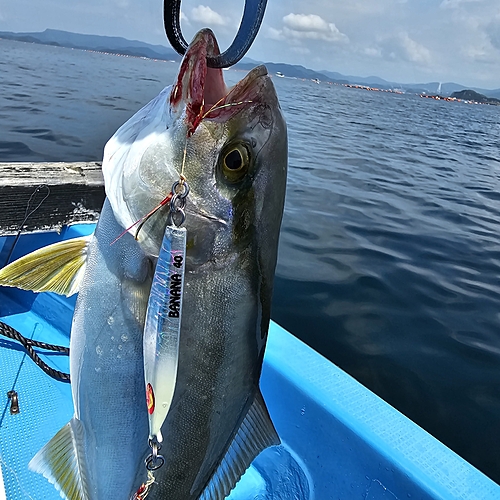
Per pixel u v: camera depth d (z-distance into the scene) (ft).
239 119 0.76
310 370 1.38
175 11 0.80
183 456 0.82
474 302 3.11
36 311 1.84
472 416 2.10
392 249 3.85
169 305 0.70
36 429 1.33
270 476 1.34
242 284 0.79
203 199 0.75
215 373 0.80
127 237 0.79
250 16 0.68
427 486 1.08
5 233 1.82
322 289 3.01
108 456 0.85
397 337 2.61
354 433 1.20
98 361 0.83
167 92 0.82
